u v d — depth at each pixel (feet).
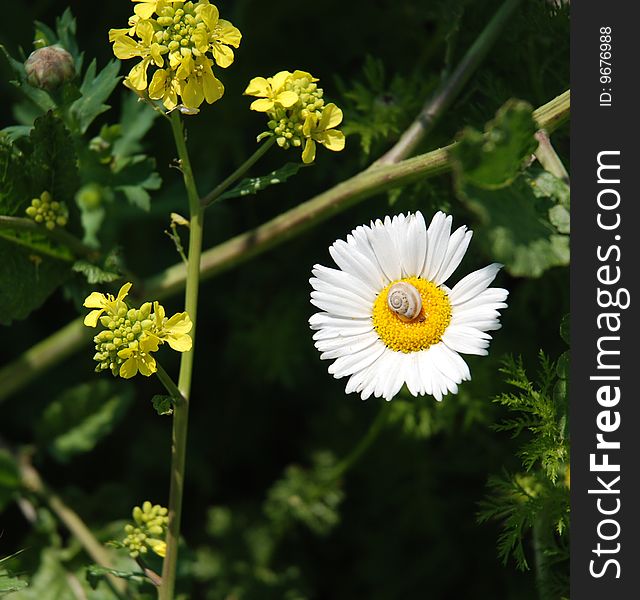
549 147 1.32
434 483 1.77
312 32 1.77
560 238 1.28
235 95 1.80
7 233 1.47
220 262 1.56
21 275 1.48
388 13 1.73
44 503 1.65
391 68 1.74
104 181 1.55
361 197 1.47
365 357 1.29
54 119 1.42
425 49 1.69
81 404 1.64
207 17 1.27
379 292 1.29
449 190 1.54
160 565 1.42
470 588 1.77
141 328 1.24
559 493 1.36
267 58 1.79
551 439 1.32
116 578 1.55
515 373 1.33
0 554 1.77
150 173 1.56
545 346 1.65
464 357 1.62
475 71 1.52
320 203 1.50
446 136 1.53
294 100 1.28
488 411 1.62
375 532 1.82
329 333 1.29
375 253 1.29
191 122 1.81
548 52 1.51
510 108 1.20
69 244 1.49
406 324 1.28
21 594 1.58
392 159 1.47
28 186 1.46
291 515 1.81
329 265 1.82
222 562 1.80
